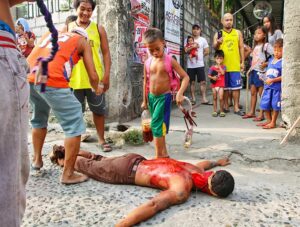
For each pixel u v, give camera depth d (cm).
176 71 397
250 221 262
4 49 138
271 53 614
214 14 1310
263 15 1177
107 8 550
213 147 452
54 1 603
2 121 134
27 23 604
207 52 845
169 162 323
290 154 407
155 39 383
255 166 396
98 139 473
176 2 801
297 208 285
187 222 261
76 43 334
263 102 566
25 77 148
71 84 445
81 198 307
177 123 601
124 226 253
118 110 564
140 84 650
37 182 346
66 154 337
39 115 362
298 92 443
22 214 152
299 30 434
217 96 718
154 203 270
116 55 555
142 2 633
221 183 292
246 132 528
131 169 330
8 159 138
